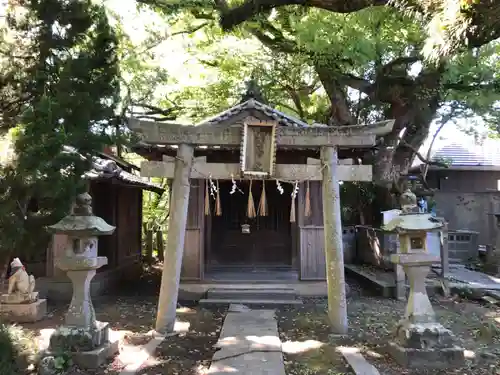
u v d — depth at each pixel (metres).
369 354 6.39
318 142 7.67
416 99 12.80
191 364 6.07
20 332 5.80
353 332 7.55
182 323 8.26
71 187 6.20
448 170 18.28
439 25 5.23
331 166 7.70
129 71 14.47
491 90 12.34
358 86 13.48
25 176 5.56
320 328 7.86
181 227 7.73
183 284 10.62
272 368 5.78
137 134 8.60
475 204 17.73
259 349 6.53
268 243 12.41
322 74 13.45
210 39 14.91
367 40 11.13
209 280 10.92
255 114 10.25
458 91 12.79
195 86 17.75
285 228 12.43
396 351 6.07
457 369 5.74
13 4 6.56
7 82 6.53
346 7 8.23
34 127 5.68
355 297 10.68
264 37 13.27
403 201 6.58
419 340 5.93
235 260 12.38
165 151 10.20
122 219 13.78
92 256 6.29
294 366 5.99
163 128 7.66
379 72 12.83
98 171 9.92
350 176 7.80
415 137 14.23
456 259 14.80
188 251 10.84
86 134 6.74
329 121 14.86
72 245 6.25
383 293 10.64
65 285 10.32
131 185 12.91
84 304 6.14
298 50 12.79
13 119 6.49
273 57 15.50
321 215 10.97
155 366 5.97
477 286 10.29
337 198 7.68
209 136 7.71
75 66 6.71
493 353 6.38
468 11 4.89
